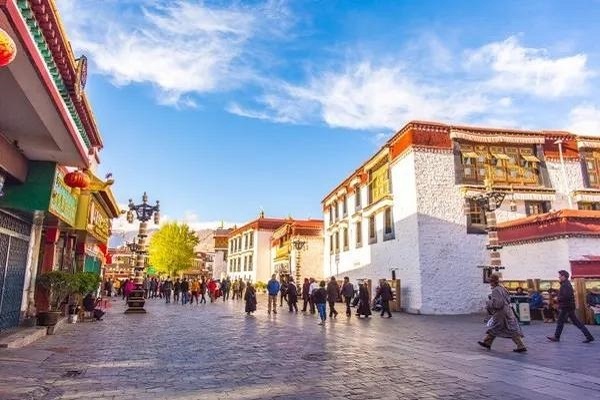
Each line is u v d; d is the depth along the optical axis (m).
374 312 21.77
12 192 9.77
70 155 9.81
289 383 6.14
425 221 21.05
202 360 7.95
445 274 20.69
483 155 22.70
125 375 6.67
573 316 10.16
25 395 5.30
